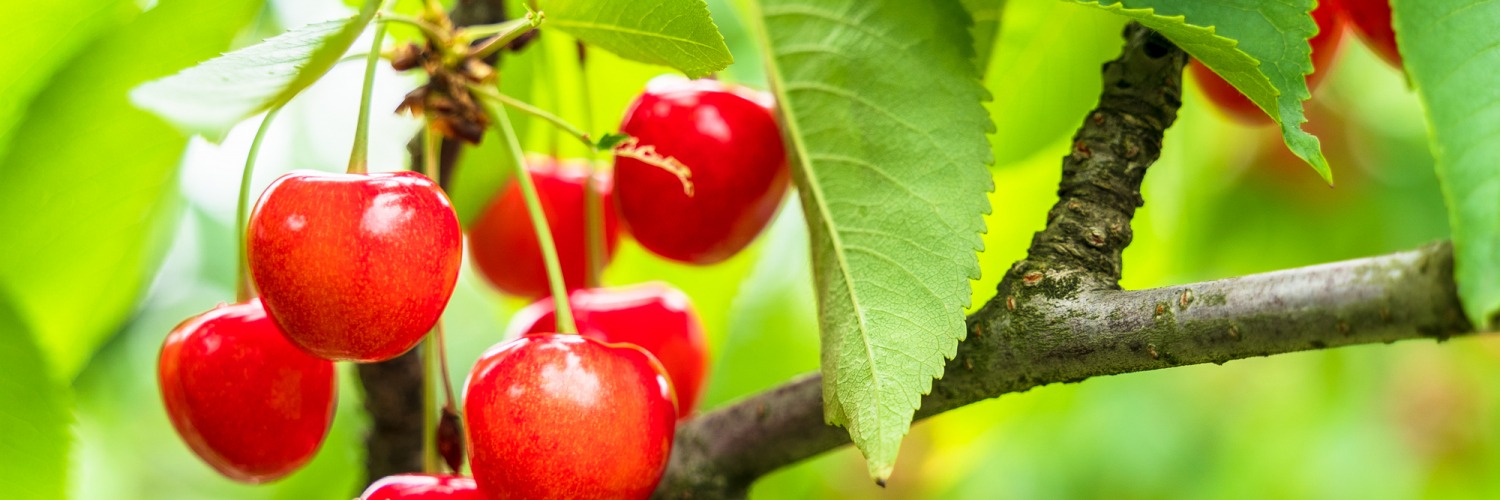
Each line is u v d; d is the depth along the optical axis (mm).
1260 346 379
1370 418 826
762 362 646
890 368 400
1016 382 404
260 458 436
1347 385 784
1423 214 634
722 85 472
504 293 511
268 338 433
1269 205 625
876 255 412
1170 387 824
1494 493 868
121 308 484
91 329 484
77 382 714
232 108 373
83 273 473
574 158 519
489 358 406
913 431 892
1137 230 564
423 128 449
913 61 427
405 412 482
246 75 378
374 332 400
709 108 463
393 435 482
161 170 463
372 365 479
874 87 427
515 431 399
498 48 436
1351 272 371
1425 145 646
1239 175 627
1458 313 361
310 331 401
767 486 726
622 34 409
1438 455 871
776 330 650
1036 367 401
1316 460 800
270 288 400
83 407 723
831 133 426
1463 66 365
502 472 400
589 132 480
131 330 725
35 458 460
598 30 411
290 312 400
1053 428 801
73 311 480
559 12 410
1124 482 798
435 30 433
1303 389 800
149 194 466
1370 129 646
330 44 384
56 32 461
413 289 400
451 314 843
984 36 454
